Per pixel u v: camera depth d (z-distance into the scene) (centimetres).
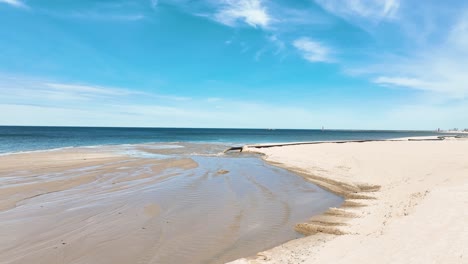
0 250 747
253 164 2511
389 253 596
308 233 905
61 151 3170
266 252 748
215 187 1551
